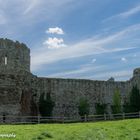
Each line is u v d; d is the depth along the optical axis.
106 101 92.31
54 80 87.38
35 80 84.62
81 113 88.75
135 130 53.81
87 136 49.06
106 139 48.62
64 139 47.31
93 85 91.56
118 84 94.19
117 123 59.81
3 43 78.62
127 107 92.94
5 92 77.00
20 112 78.00
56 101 86.88
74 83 89.62
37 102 84.25
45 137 47.91
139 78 93.75
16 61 79.94
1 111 75.75
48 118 81.94
